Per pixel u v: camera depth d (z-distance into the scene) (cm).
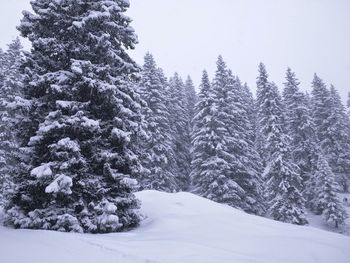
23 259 785
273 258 882
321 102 5172
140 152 1509
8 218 1302
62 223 1161
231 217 1479
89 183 1244
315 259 900
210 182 3081
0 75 3025
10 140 2734
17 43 3306
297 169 3372
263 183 3706
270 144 3366
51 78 1319
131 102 1431
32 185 1251
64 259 780
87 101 1377
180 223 1338
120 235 1149
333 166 4834
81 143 1281
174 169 3900
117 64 1466
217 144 3081
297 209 3067
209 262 780
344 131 4984
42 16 1380
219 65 3584
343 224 3544
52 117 1246
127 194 1372
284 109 4138
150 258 789
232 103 3516
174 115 4312
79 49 1358
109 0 1424
